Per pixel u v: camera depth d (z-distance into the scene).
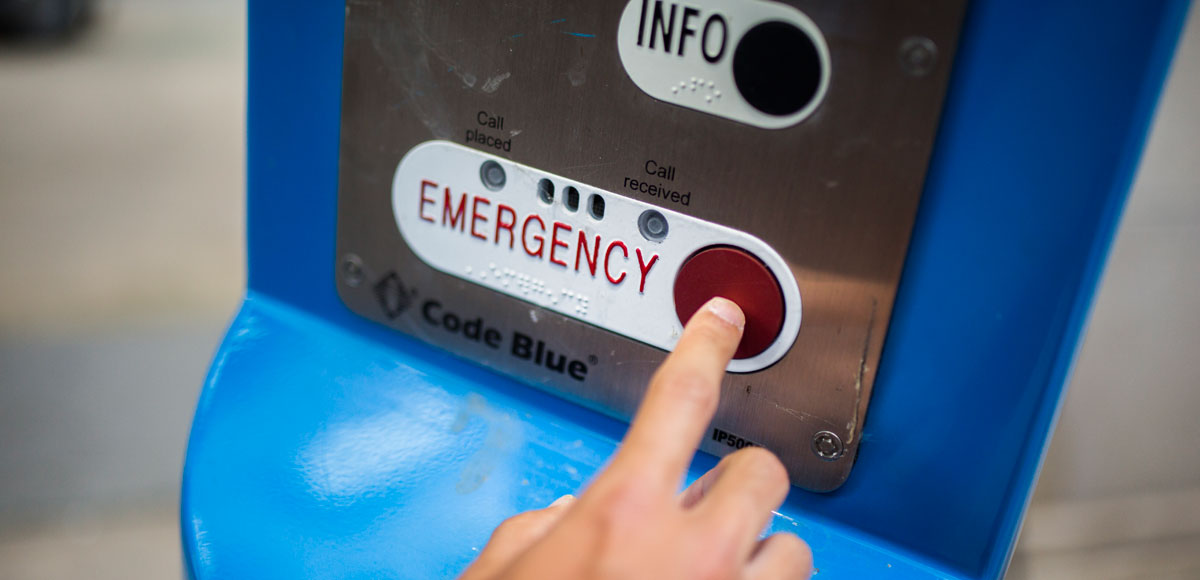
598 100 0.58
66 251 3.35
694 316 0.54
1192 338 3.19
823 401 0.58
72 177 3.94
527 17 0.59
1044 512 2.45
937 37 0.48
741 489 0.45
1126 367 3.06
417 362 0.74
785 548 0.49
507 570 0.42
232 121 4.78
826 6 0.50
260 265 0.80
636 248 0.61
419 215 0.69
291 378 0.75
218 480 0.69
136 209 3.72
